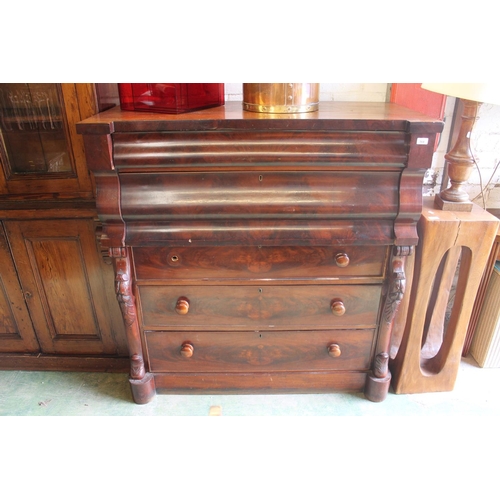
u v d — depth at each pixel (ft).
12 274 5.28
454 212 4.79
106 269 5.21
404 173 4.13
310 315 4.91
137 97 4.56
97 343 5.75
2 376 5.85
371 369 5.28
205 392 5.45
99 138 3.92
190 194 4.17
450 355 5.25
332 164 4.05
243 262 4.58
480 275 4.78
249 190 4.16
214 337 5.05
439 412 5.19
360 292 4.77
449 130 5.76
